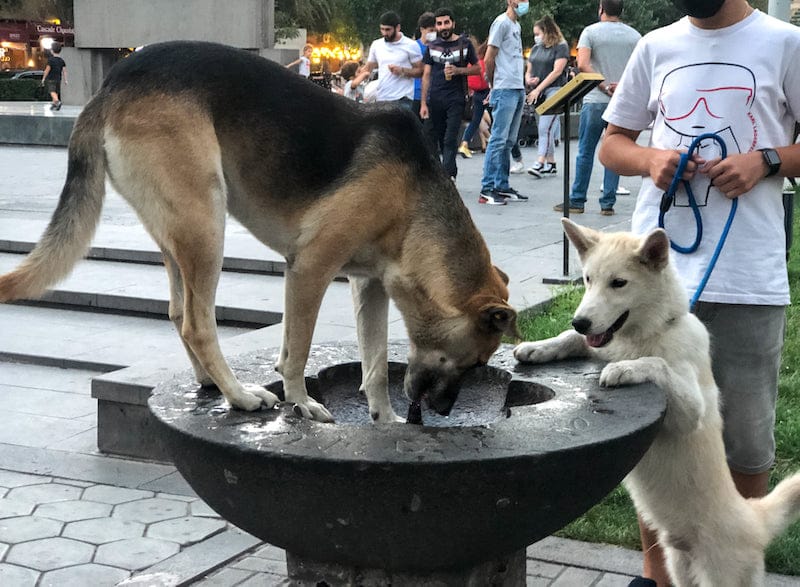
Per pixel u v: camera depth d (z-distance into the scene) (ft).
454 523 7.73
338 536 7.97
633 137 12.29
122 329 23.53
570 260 26.30
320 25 145.89
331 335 19.76
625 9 128.16
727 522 10.55
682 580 11.39
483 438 7.93
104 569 12.44
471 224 10.46
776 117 10.82
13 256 28.48
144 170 9.30
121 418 16.34
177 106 9.27
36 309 25.39
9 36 148.77
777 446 15.57
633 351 10.69
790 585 11.80
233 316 22.94
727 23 10.86
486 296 10.02
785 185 13.66
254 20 72.13
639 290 10.48
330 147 9.73
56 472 15.74
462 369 10.23
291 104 9.73
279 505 7.89
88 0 79.20
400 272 10.00
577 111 77.77
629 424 8.31
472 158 59.47
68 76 82.58
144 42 77.10
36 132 63.00
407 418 10.55
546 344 11.17
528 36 128.36
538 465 7.57
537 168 50.06
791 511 11.02
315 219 9.64
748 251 10.91
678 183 11.02
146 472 15.80
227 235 29.89
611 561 12.56
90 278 26.23
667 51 11.30
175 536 13.47
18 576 12.19
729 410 11.50
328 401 11.29
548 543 13.09
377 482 7.46
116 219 34.35
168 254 10.10
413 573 8.54
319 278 9.66
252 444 7.81
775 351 11.31
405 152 9.98
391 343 12.68
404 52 41.01
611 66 33.27
